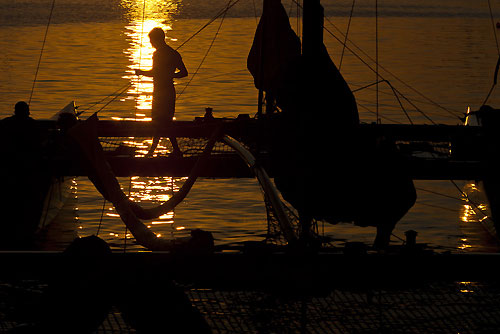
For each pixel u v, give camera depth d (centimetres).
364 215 925
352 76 4075
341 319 593
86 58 4656
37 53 4856
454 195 1984
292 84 959
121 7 9600
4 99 3186
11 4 9625
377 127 1007
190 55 4797
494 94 3503
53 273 511
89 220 1700
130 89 3562
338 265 507
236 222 1659
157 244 1025
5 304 559
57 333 509
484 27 7294
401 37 6228
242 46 5316
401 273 504
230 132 1473
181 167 1734
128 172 1728
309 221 864
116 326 638
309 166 936
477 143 1733
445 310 602
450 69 4369
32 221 1580
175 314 521
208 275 512
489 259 498
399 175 923
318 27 956
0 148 1580
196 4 10338
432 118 2869
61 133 1708
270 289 518
